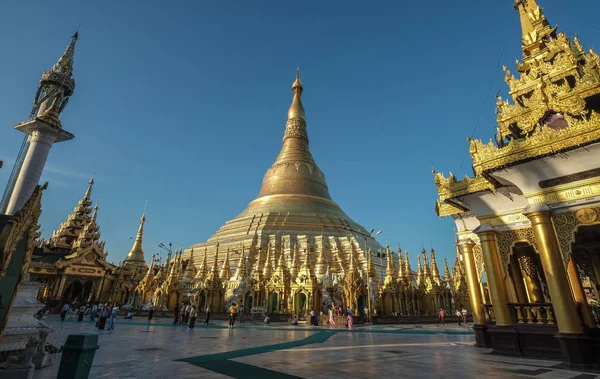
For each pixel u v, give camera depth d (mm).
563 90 15281
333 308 48719
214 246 75938
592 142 12695
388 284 55312
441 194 18219
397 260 80500
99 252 73000
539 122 16453
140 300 63531
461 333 30359
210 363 13211
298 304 53250
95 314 43125
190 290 60188
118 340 21531
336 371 11664
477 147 15680
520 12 21562
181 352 16297
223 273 61469
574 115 14523
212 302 54531
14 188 20516
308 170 90188
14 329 12422
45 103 23922
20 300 13617
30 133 22062
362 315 48562
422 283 60312
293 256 64438
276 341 21922
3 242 9055
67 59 26281
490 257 16828
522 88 18609
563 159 13648
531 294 19016
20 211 9641
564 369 11938
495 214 17344
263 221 75312
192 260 72688
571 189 13859
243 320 45844
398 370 11828
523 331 14953
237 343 20547
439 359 14328
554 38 19984
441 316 48906
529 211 14469
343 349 17891
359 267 64125
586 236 18125
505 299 16141
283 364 13078
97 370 11625
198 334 26891
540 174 14430
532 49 20500
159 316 53000
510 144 14656
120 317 53281
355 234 78250
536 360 13938
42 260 72312
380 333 30078
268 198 84625
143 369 11891
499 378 10438
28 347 10750
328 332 30625
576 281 16109
